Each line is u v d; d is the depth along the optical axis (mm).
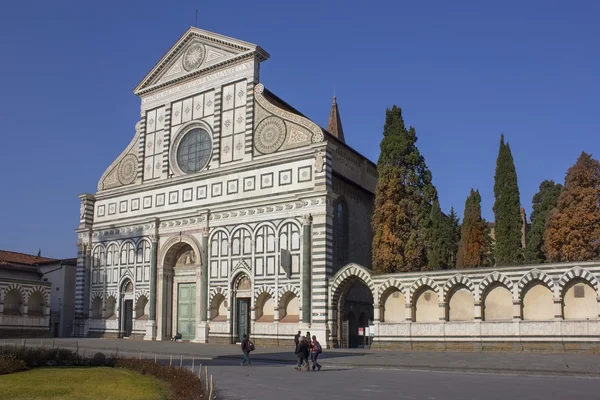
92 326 72562
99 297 72625
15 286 70812
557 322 43312
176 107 69875
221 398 23141
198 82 68125
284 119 59875
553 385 26547
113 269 71688
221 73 66125
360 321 62625
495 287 46594
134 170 72500
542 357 39375
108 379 27422
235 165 61938
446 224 65812
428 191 59219
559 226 52938
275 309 56469
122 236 71375
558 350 43000
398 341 49750
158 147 70688
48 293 74500
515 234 55406
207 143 66312
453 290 48438
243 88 64000
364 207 66875
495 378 29766
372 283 51719
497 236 56375
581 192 52062
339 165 64312
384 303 51562
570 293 43594
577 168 52906
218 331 60281
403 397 23062
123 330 69688
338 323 53781
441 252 62219
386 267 55312
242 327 59719
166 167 69125
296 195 56500
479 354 42906
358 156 68438
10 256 84312
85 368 32781
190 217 64875
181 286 66375
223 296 61312
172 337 65562
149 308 66438
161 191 68438
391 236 55844
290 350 51219
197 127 67500
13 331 69812
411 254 55500
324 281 53562
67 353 35156
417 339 48875
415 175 58312
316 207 55156
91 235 74688
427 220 57562
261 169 60031
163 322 65500
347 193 63438
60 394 23359
